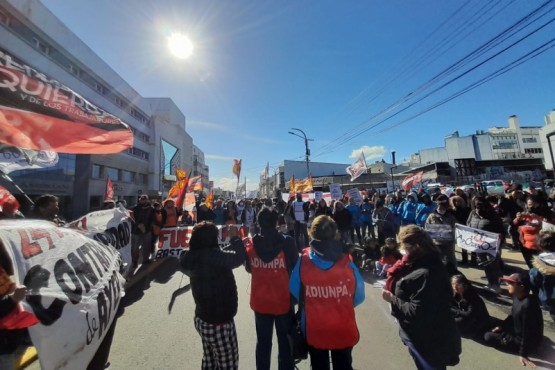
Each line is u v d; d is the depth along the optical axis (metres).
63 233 2.74
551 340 3.77
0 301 1.69
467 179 46.38
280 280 2.99
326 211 10.40
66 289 2.21
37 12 23.19
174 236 9.28
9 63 2.45
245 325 4.58
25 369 3.16
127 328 4.46
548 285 3.73
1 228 2.13
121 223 6.31
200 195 17.58
